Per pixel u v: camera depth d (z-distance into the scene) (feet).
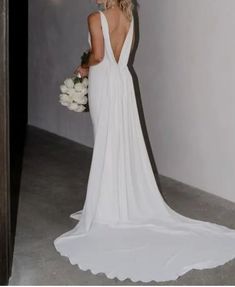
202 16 13.03
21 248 10.75
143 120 15.47
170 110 14.51
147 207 11.85
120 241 10.93
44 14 19.01
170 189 14.08
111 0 10.70
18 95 20.98
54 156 17.03
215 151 13.43
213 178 13.64
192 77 13.65
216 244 10.80
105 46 10.84
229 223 12.05
